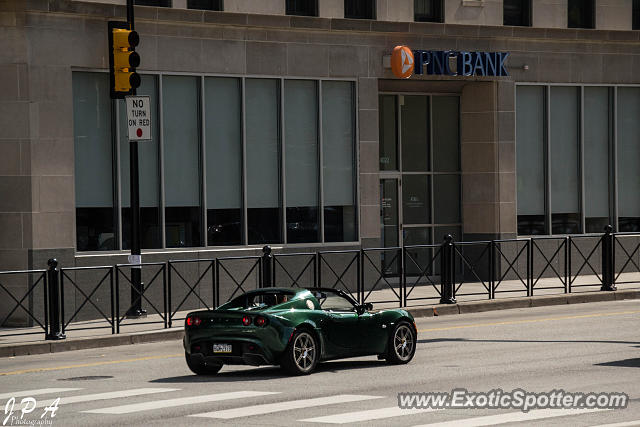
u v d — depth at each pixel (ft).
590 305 109.70
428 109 129.29
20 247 96.27
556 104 132.16
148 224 104.58
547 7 130.72
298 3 115.44
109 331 90.99
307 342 64.95
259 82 111.86
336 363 71.41
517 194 130.11
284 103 113.39
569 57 132.05
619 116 136.05
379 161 125.49
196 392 58.23
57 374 68.80
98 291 100.58
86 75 100.68
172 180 106.22
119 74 92.48
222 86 109.40
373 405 52.47
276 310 64.39
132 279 94.79
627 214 136.67
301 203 115.14
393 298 111.96
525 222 130.72
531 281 112.47
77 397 57.52
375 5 119.34
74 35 99.04
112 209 102.42
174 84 106.32
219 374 66.59
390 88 125.29
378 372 65.57
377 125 119.34
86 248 100.68
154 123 104.94
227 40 109.19
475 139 128.98
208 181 108.58
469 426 46.19
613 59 134.82
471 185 129.59
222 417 49.55
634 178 136.98
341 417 48.96
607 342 77.61
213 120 108.88
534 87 130.82
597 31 132.98
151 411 51.88
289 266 112.78
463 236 130.72
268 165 112.68
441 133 130.11
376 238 119.34
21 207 96.27
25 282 95.66
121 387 61.31
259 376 64.85
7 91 96.02
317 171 116.16
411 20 121.39
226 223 109.91
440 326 92.68
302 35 114.11
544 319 95.81
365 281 118.83
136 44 92.73
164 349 82.94
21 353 82.12
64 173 98.32
